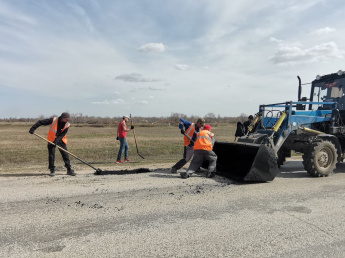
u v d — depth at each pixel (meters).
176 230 3.31
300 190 5.23
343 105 7.55
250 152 6.25
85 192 4.96
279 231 3.30
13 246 2.87
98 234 3.19
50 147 6.47
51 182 5.78
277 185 5.64
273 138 6.81
